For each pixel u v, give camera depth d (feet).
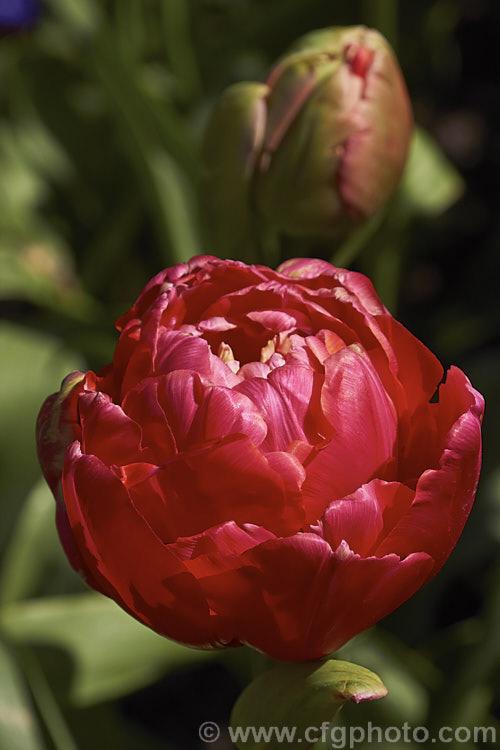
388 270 2.24
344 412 1.63
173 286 1.69
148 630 1.99
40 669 1.97
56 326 2.28
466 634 2.16
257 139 1.89
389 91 1.88
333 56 1.88
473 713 2.05
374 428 1.64
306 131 1.88
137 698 2.54
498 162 3.34
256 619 1.63
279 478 1.62
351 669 1.65
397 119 1.89
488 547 2.18
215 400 1.63
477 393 1.65
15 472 2.14
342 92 1.87
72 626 1.97
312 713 1.64
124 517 1.61
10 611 1.96
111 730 2.08
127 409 1.65
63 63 2.68
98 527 1.62
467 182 3.31
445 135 3.44
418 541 1.63
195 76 2.52
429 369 1.68
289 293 1.69
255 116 1.89
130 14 2.55
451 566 2.22
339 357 1.64
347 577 1.61
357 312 1.68
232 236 1.94
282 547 1.60
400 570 1.62
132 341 1.68
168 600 1.63
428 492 1.62
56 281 2.54
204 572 1.62
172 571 1.61
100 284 2.64
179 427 1.63
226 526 1.61
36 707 2.02
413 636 2.30
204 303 1.71
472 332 2.51
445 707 2.05
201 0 2.56
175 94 2.52
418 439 1.67
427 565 1.64
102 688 1.97
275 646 1.65
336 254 1.95
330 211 1.90
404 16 2.65
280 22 2.52
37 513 2.08
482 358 2.30
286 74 1.88
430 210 2.21
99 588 1.68
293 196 1.90
